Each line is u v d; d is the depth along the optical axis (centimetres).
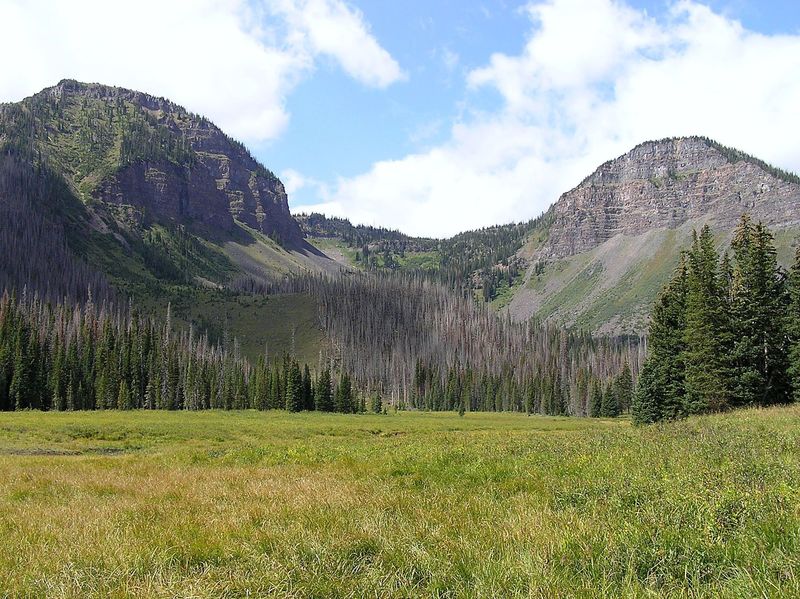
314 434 5691
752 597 571
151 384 11700
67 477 1909
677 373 5694
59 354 10944
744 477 1148
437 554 775
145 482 1745
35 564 802
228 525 1008
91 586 704
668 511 923
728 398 4978
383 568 728
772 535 737
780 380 5069
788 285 5347
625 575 657
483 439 3162
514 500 1144
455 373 16062
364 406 13450
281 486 1457
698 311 5031
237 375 13138
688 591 604
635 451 1812
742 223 5600
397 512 1041
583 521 891
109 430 5534
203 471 1970
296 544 838
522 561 711
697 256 5556
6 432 5162
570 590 615
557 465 1595
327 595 657
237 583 689
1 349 10475
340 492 1287
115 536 945
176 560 799
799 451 1545
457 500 1184
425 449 2347
